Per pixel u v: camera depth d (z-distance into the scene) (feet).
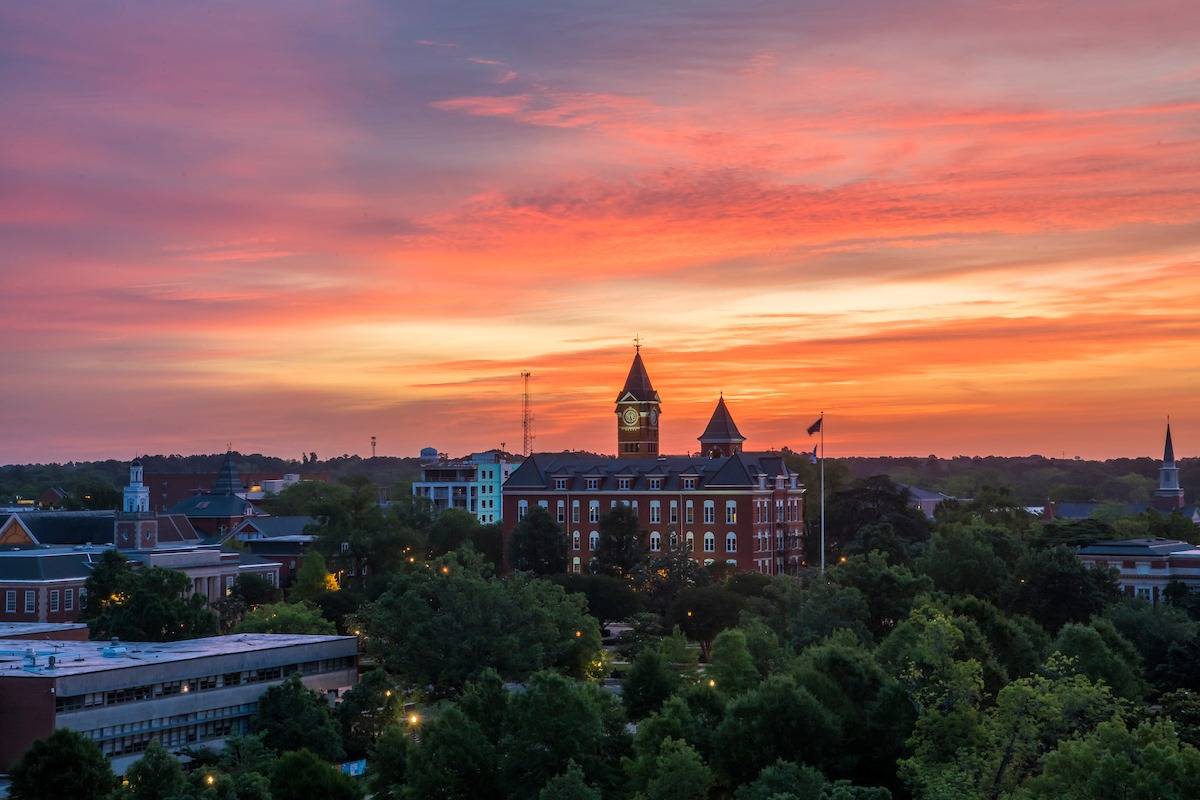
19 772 385.29
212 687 507.30
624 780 405.59
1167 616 597.11
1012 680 498.28
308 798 384.06
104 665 476.95
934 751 386.73
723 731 402.52
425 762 405.39
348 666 574.15
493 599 592.19
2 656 504.02
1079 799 334.65
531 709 404.57
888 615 607.78
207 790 363.35
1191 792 325.01
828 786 362.12
